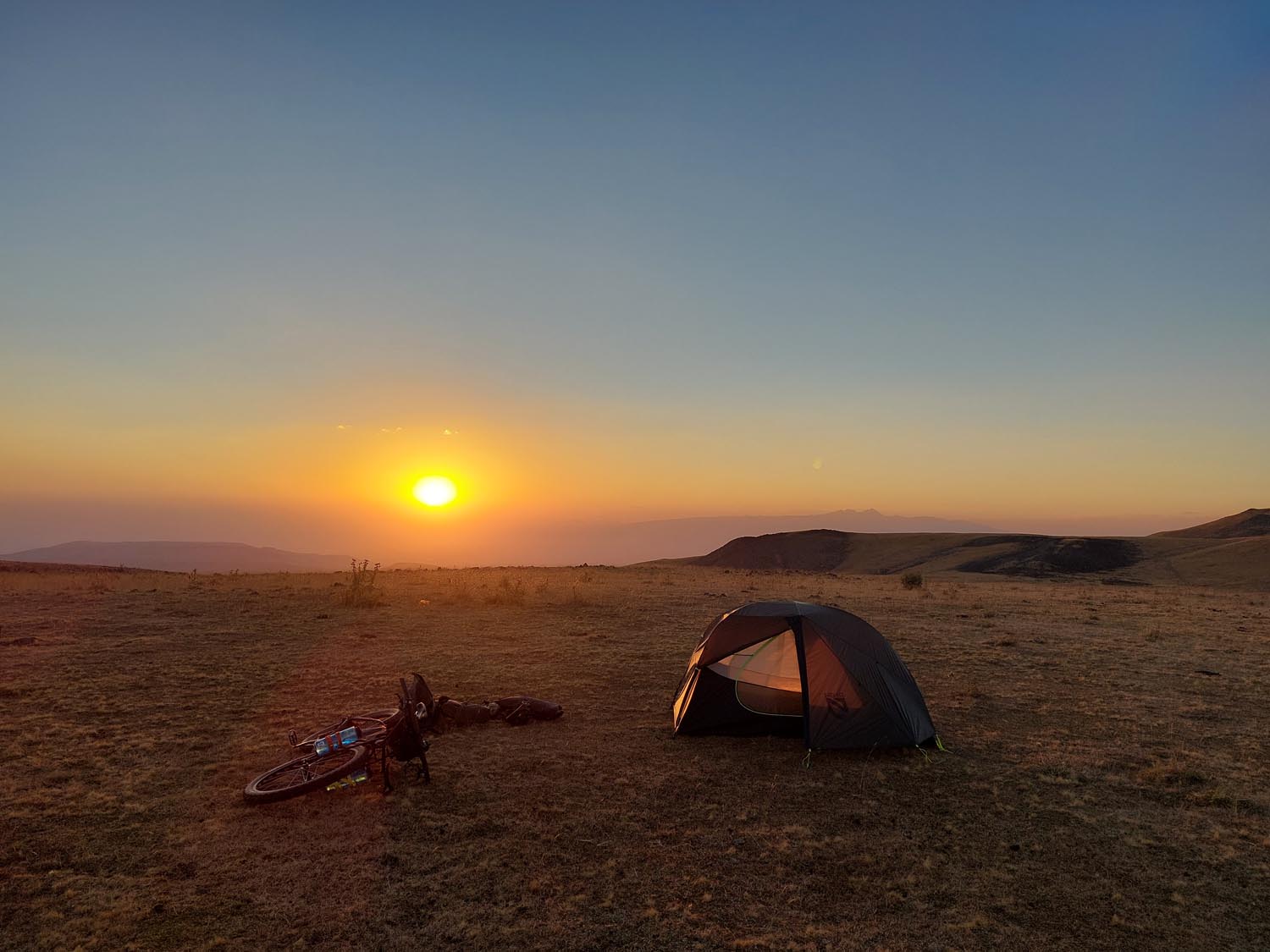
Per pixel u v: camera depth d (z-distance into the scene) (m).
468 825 6.78
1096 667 14.59
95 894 5.43
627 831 6.78
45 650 14.08
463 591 24.25
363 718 8.35
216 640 15.59
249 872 5.80
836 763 8.80
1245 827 7.13
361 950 4.81
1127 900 5.72
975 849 6.58
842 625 10.02
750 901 5.57
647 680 12.75
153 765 8.13
